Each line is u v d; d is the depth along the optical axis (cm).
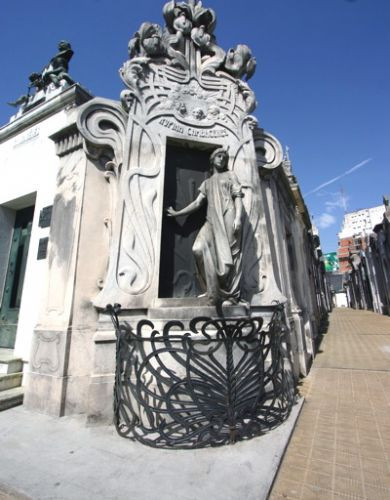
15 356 477
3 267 589
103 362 362
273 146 601
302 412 389
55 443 299
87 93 561
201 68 535
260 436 307
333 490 225
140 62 484
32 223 574
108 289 391
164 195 466
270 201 598
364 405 406
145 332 380
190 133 488
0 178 616
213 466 252
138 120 461
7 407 399
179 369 349
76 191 452
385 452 279
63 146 496
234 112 529
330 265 6500
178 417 295
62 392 372
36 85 677
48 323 416
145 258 418
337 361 714
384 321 1773
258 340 342
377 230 2330
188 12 551
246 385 335
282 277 576
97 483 231
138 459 267
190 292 452
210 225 424
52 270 439
